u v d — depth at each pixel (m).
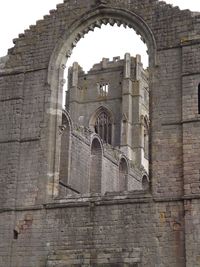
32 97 52.56
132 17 51.22
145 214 45.47
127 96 131.38
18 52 54.47
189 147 45.56
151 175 46.44
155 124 47.47
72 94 136.38
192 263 42.78
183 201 44.59
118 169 91.12
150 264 44.12
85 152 77.12
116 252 45.19
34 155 50.66
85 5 53.28
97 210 46.94
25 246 48.12
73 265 45.97
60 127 51.78
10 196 49.91
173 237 44.19
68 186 64.62
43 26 54.31
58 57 53.03
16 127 51.97
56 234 47.53
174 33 49.09
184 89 47.12
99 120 135.62
